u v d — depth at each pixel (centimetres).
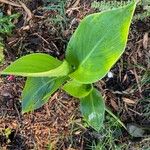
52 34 49
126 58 47
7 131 50
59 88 48
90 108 43
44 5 49
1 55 49
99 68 37
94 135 48
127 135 48
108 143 48
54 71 37
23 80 49
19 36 49
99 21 36
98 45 37
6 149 50
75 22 48
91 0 48
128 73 48
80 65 39
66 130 49
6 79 49
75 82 44
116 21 35
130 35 47
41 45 49
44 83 43
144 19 46
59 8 48
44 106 49
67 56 40
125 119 48
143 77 47
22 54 49
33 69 39
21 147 50
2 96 50
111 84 48
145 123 48
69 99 49
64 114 49
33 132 50
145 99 47
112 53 36
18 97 50
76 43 39
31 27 49
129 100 48
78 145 49
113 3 45
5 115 50
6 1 50
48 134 50
